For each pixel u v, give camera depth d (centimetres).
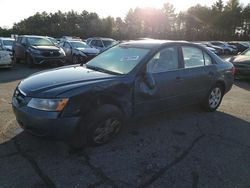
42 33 5234
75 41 1658
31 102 357
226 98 746
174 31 6450
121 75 412
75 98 353
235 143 437
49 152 377
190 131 477
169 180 326
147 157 377
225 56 2798
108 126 398
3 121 480
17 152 374
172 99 481
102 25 5981
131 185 313
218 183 325
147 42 495
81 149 389
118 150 393
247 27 6362
